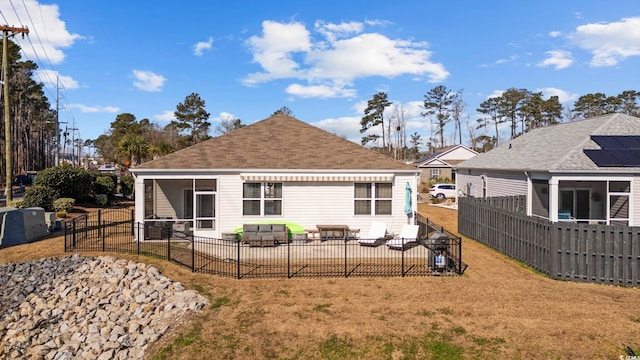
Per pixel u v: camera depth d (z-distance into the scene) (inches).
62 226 1028.5
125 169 2293.3
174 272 652.7
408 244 832.9
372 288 587.5
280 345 440.5
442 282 612.4
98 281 657.6
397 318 489.7
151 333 485.1
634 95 3565.5
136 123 4069.9
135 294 600.4
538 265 664.4
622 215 916.0
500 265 704.4
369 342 440.8
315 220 925.2
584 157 887.1
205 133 3442.4
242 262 712.4
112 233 960.9
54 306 616.1
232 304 536.4
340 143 1035.9
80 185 1353.3
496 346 425.7
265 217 914.7
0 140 2896.2
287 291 577.3
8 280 679.1
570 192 1029.8
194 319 499.5
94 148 7071.9
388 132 3895.2
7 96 1291.8
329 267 684.1
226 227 904.9
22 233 859.4
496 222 818.2
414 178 936.3
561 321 472.7
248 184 912.3
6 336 550.9
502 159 1264.8
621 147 909.8
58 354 497.0
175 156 935.0
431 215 1364.4
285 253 779.4
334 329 466.3
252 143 1012.5
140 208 883.4
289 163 926.4
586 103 3668.8
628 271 588.4
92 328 539.2
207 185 989.8
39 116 4109.3
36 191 1183.6
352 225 930.1
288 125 1104.2
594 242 605.6
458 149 2906.0
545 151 1057.5
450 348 426.0
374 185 933.8
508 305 522.0
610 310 500.7
